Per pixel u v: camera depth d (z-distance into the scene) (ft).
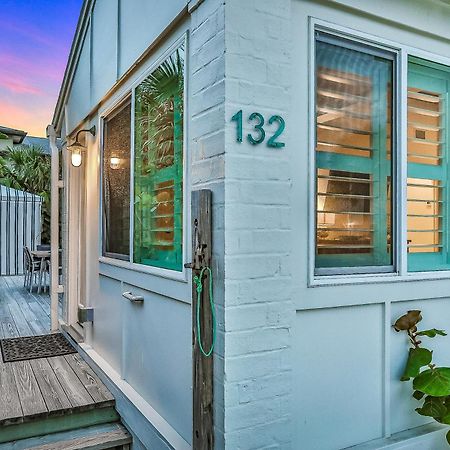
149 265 9.13
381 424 7.40
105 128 12.16
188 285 7.22
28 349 13.91
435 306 8.21
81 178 15.57
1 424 8.70
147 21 8.71
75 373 11.64
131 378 9.93
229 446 5.65
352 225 7.33
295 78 6.52
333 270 7.06
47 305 21.90
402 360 7.73
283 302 6.14
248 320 5.84
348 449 6.95
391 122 7.68
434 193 8.44
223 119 5.73
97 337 12.75
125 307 10.39
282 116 6.14
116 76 10.64
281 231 6.12
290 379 6.19
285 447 6.10
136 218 9.80
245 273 5.83
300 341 6.59
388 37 7.48
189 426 7.14
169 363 7.98
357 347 7.18
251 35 5.91
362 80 7.39
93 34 12.73
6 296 24.52
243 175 5.82
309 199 6.64
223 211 5.72
